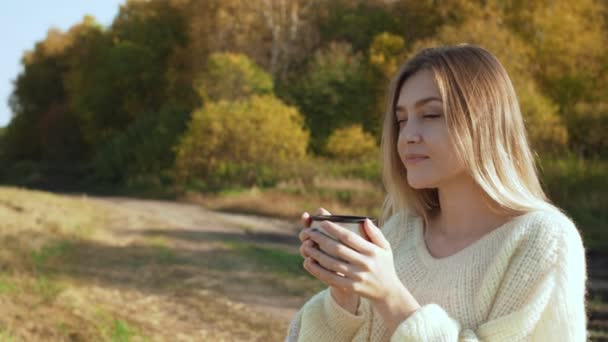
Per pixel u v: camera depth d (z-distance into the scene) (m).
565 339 1.36
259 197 24.91
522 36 33.75
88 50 53.06
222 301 8.88
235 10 41.81
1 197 19.16
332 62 37.03
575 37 33.12
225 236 16.47
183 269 10.91
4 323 6.17
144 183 36.41
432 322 1.34
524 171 1.53
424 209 1.70
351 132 33.59
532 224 1.44
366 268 1.34
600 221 17.61
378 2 43.06
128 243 13.88
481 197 1.54
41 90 61.06
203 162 31.86
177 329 7.30
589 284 11.02
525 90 28.27
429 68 1.53
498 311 1.42
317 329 1.67
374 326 1.62
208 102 35.97
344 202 23.48
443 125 1.51
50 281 8.62
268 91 36.88
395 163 1.70
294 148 32.19
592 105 29.17
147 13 49.41
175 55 46.28
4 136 62.19
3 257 10.05
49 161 55.69
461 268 1.50
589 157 28.08
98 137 50.62
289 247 15.43
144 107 48.03
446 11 36.78
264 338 7.33
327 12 43.19
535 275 1.40
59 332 6.23
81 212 18.66
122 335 6.41
